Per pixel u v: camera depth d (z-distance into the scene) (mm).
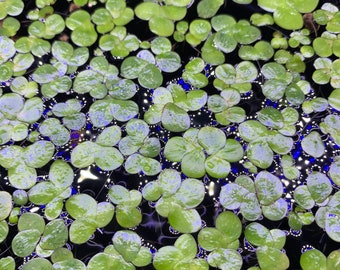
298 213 137
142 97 143
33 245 136
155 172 139
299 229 137
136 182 139
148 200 138
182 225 137
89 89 143
